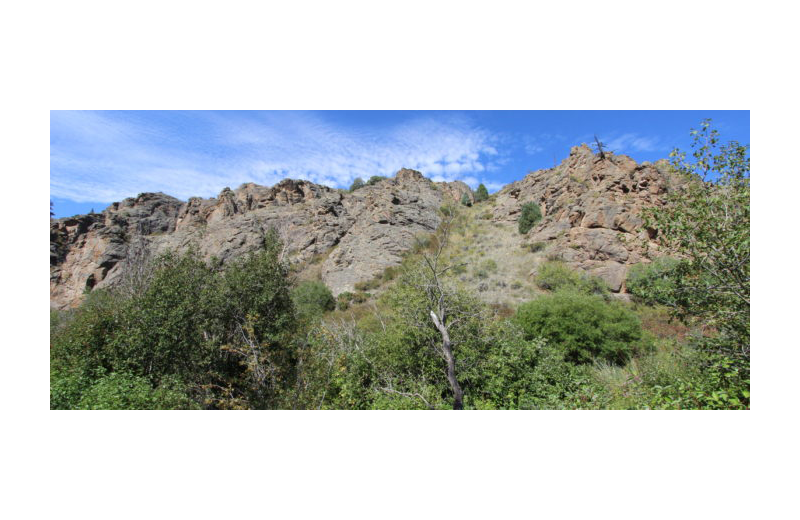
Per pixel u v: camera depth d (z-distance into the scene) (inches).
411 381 236.8
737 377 142.2
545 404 195.8
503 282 719.1
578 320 333.4
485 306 291.0
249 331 275.3
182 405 182.1
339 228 1230.9
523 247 874.8
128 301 298.4
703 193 155.0
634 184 745.6
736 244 138.6
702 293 155.9
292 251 1197.7
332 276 997.8
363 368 256.5
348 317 701.3
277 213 1471.5
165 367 256.1
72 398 182.2
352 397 226.4
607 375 270.7
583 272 668.7
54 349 287.4
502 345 256.7
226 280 312.2
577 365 304.7
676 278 162.6
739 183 145.9
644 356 299.4
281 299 329.1
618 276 618.8
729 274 147.7
